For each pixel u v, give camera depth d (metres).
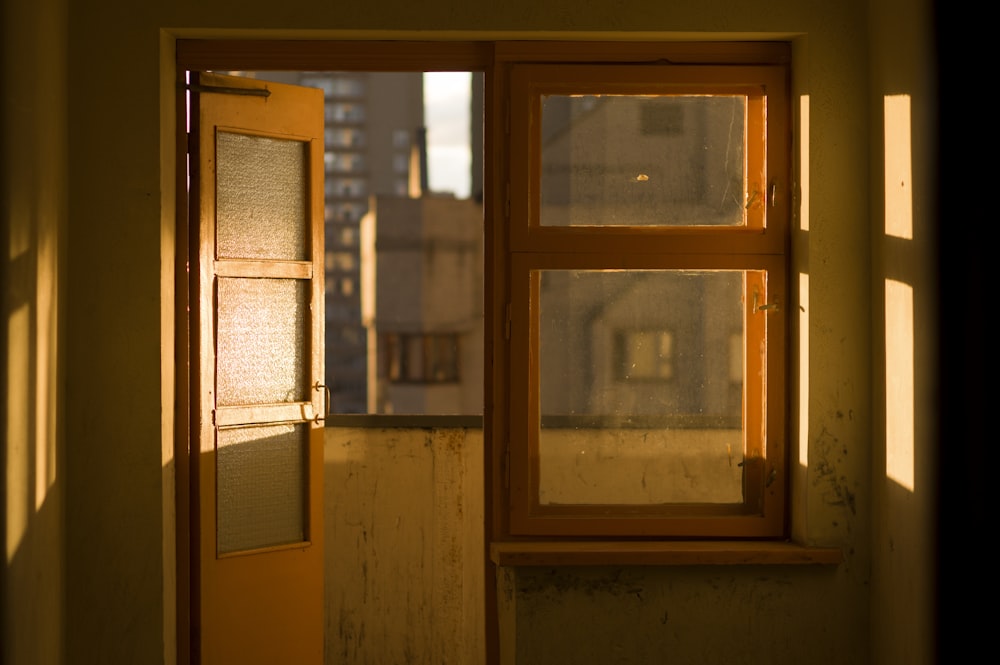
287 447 3.97
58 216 3.19
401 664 4.64
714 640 3.37
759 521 3.48
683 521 3.47
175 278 3.53
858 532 3.38
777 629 3.37
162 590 3.32
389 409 22.28
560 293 3.50
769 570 3.37
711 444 3.51
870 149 3.37
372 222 22.52
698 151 3.50
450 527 4.65
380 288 22.28
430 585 4.65
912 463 3.02
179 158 3.53
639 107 3.50
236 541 3.79
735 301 3.52
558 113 3.51
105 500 3.30
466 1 3.34
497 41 3.44
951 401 2.63
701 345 3.51
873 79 3.34
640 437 3.51
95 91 3.29
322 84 32.41
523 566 3.34
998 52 2.44
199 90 3.54
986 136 2.47
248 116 3.72
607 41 3.46
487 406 3.50
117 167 3.30
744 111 3.51
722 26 3.37
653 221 3.50
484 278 3.48
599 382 3.50
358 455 4.65
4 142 2.70
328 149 32.41
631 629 3.36
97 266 3.30
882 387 3.27
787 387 3.50
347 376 28.36
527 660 3.35
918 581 2.97
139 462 3.31
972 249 2.54
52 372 3.13
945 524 2.68
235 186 3.75
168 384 3.41
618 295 3.51
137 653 3.31
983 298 2.49
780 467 3.50
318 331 4.02
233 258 3.71
